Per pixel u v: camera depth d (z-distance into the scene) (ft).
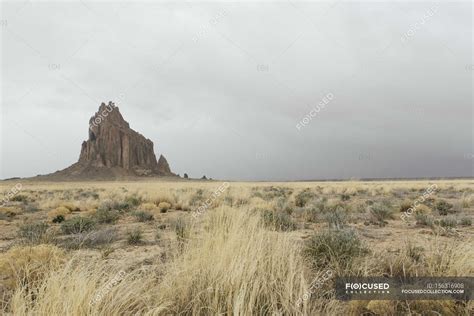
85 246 23.24
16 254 15.84
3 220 44.04
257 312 10.76
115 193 110.22
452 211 43.24
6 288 13.62
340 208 45.80
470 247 13.97
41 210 62.34
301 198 60.34
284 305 10.67
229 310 10.55
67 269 11.94
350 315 11.31
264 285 11.35
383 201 55.36
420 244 20.43
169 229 28.94
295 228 28.35
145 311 10.78
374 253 15.83
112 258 19.20
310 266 15.06
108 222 38.55
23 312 9.96
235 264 12.26
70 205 60.03
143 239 25.77
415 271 13.48
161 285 12.07
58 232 31.40
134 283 11.58
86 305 9.95
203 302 11.38
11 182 447.83
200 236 17.83
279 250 13.92
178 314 11.09
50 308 9.98
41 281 12.59
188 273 12.66
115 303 10.39
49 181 510.99
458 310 11.17
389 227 30.04
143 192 99.45
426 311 11.19
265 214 26.96
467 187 110.22
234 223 16.51
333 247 15.97
